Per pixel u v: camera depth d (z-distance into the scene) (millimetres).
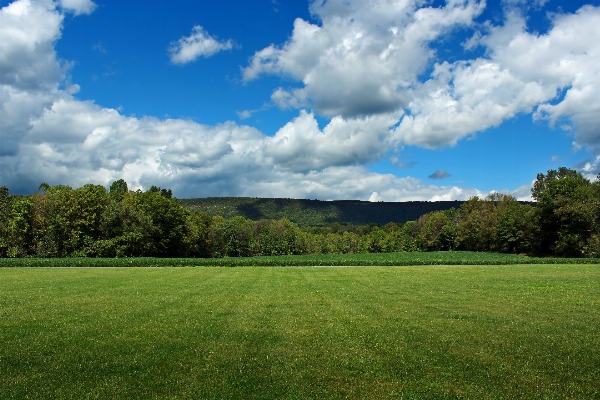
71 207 79000
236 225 126562
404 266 59969
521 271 45062
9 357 11797
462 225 125125
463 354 12141
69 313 18484
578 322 16328
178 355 12047
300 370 10836
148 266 61469
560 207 81125
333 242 146250
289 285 31078
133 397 9102
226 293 25938
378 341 13570
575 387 9633
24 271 46875
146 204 91938
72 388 9578
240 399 8977
